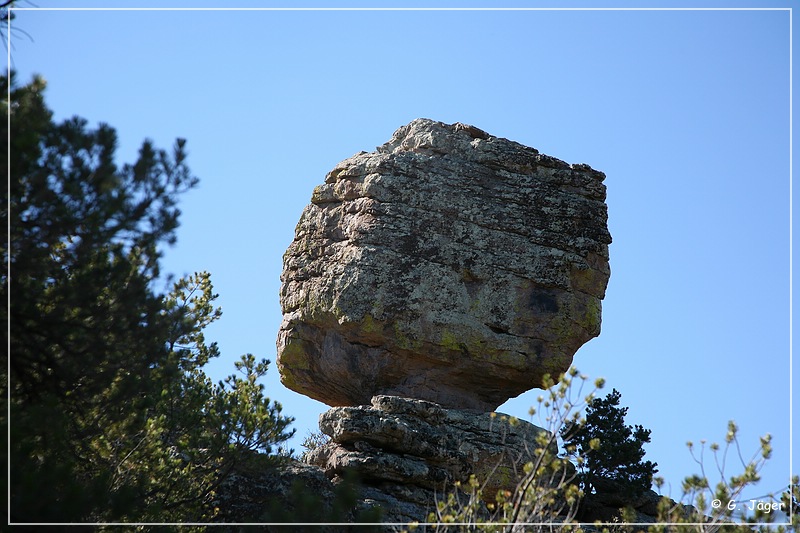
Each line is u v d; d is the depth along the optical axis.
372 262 32.38
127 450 24.17
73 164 20.44
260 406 26.81
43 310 21.42
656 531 20.27
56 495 20.19
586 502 32.03
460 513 22.92
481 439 30.45
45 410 20.67
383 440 29.28
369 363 32.25
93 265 21.70
